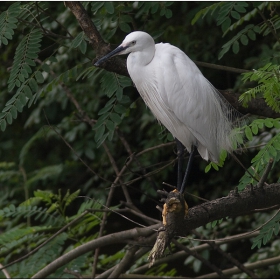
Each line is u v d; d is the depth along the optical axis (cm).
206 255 1095
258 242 654
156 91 761
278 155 614
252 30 816
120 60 786
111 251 1437
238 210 596
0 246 868
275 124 574
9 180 1533
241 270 868
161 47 766
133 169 1373
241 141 630
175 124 763
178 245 867
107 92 791
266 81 586
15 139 1708
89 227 905
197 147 761
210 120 728
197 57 1309
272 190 603
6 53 1587
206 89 733
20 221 1391
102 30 1045
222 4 818
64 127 1462
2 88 1680
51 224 912
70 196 907
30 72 717
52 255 840
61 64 1320
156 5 839
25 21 769
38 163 1664
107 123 779
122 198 1602
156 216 1570
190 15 1176
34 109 1627
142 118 1345
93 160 1594
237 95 761
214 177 1377
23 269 808
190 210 583
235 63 1297
